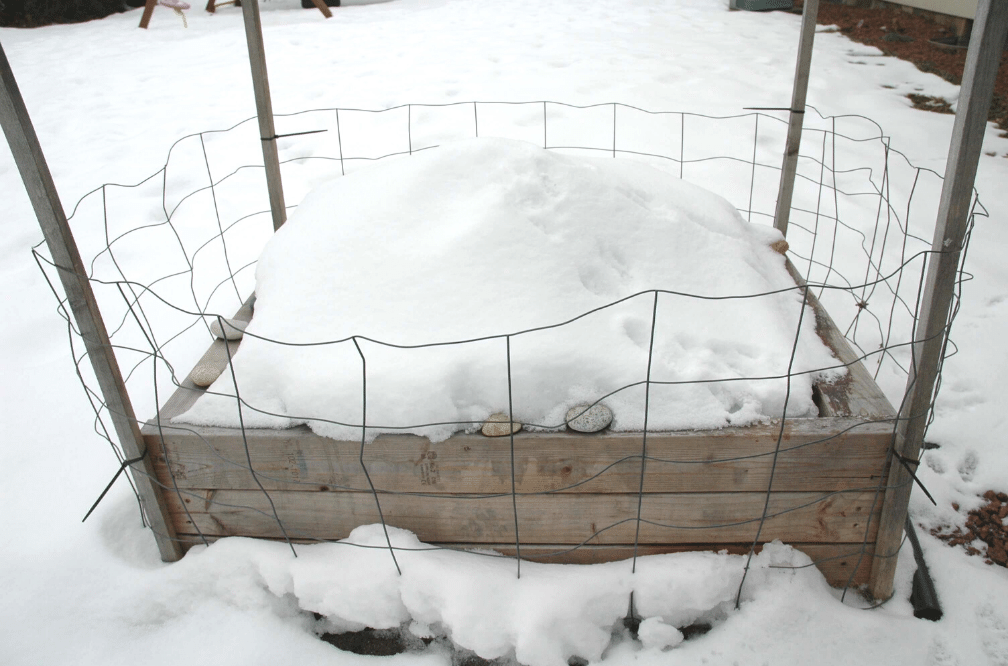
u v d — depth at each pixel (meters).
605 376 1.49
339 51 5.71
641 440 1.42
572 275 1.59
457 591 1.43
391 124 4.13
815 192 3.25
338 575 1.48
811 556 1.53
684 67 4.82
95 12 7.55
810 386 1.56
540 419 1.49
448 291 1.56
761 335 1.65
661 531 1.52
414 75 4.97
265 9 7.59
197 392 1.65
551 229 1.66
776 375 1.55
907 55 5.03
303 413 1.48
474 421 1.47
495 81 4.72
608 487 1.47
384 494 1.52
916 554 1.63
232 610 1.54
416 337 1.53
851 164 3.47
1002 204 3.14
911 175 3.38
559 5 6.98
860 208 3.10
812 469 1.44
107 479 1.85
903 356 2.27
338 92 4.74
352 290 1.62
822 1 6.86
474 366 1.47
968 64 1.16
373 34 6.21
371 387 1.46
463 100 4.44
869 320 2.45
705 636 1.46
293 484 1.52
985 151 3.68
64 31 6.95
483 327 1.52
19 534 1.70
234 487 1.54
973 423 2.03
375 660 1.46
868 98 4.26
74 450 1.97
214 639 1.50
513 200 1.67
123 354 2.38
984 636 1.47
